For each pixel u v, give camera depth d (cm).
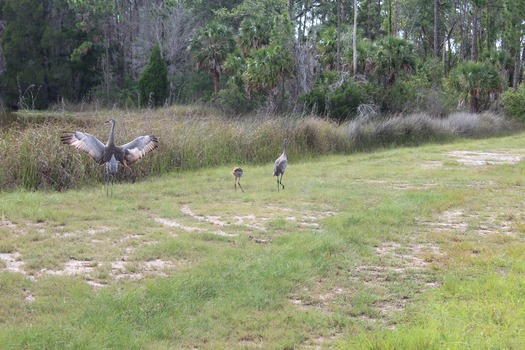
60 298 672
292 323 625
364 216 1103
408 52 3525
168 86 4888
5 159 1391
